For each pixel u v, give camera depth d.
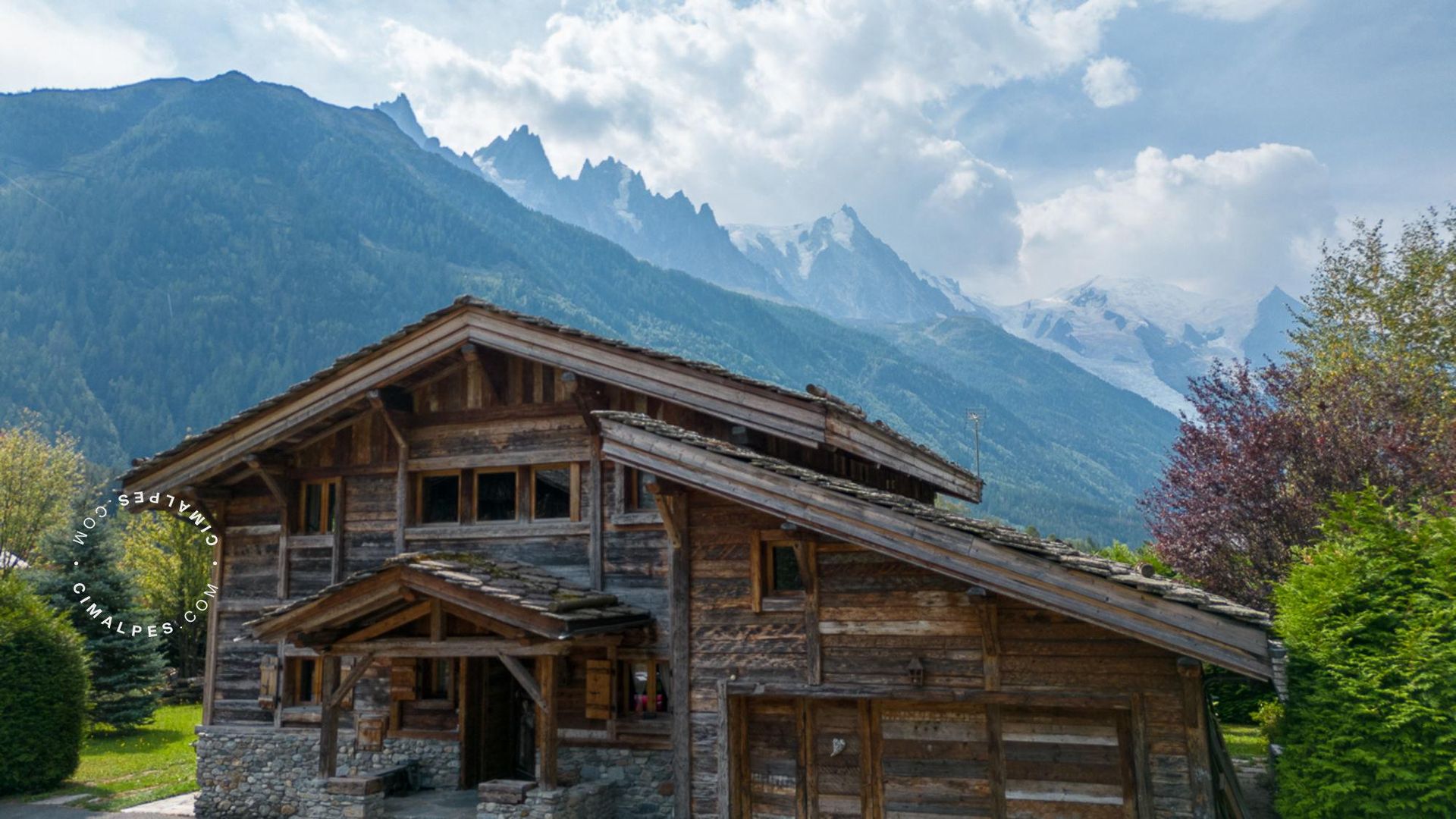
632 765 14.79
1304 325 30.25
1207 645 9.41
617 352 14.95
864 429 15.09
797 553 11.96
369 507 17.53
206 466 17.53
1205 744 10.06
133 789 19.58
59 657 19.81
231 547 18.80
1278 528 18.91
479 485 17.12
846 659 11.77
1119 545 25.83
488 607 13.29
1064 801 10.84
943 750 11.47
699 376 14.45
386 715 16.72
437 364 16.91
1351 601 10.04
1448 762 8.93
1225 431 21.39
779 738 12.24
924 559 10.70
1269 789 14.44
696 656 12.59
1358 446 18.98
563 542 16.00
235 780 17.61
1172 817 10.12
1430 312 27.22
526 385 16.64
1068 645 10.77
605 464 15.84
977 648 11.19
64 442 41.72
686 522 12.83
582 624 13.23
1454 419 19.81
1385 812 9.25
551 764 13.40
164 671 32.22
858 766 11.84
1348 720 9.45
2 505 38.19
